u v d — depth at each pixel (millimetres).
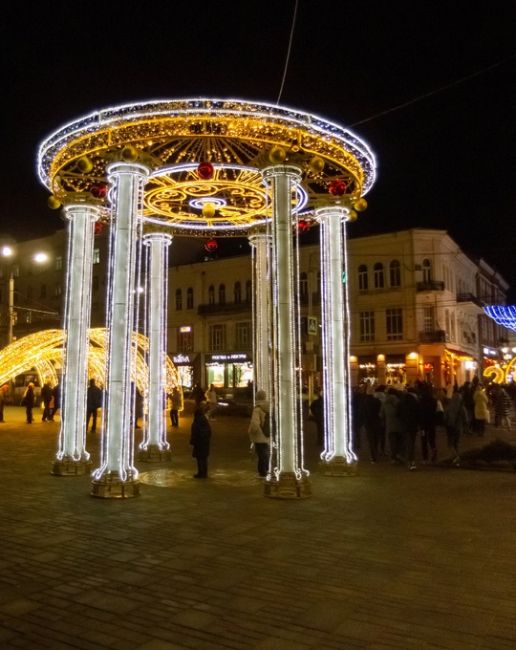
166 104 8836
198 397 25797
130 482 9102
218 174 11391
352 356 42406
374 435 13320
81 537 6801
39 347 24516
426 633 4242
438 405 13961
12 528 7215
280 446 9211
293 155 9641
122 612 4617
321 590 5094
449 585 5223
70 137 9344
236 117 8883
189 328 49000
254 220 14023
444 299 41875
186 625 4375
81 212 11477
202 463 11086
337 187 11469
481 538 6770
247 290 46625
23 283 55781
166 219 13758
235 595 4977
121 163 9344
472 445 16938
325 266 11914
